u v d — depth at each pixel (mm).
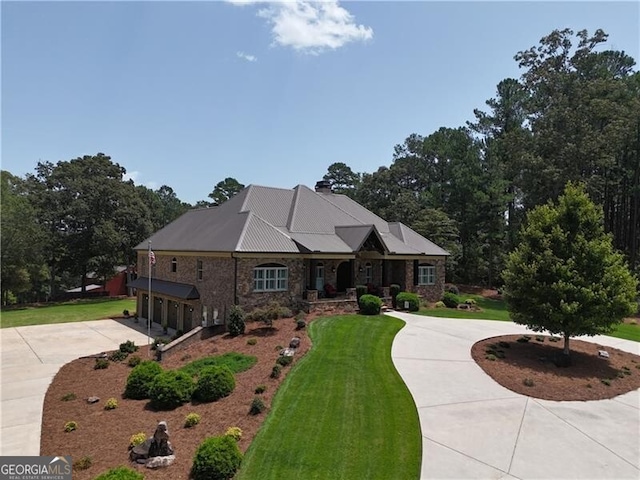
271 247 25344
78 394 16422
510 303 20016
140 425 13180
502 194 47969
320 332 21453
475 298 40812
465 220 50906
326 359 17562
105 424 13391
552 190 39812
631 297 18047
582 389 15609
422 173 64250
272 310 23031
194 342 21922
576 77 40719
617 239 46344
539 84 43156
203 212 34781
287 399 13977
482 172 49781
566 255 18453
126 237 51344
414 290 32969
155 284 31891
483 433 12039
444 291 36125
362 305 26594
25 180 51000
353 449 11023
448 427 12312
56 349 24125
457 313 29109
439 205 54344
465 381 15789
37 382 18000
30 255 43875
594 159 38031
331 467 10234
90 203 50000
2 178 47281
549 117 39438
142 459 10922
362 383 15219
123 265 59031
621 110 37344
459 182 49625
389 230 36156
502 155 50500
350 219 33625
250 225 26547
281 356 17969
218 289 25391
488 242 50000
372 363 17203
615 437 12117
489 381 15898
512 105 51500
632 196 43469
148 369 16375
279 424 12344
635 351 21234
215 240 26922
